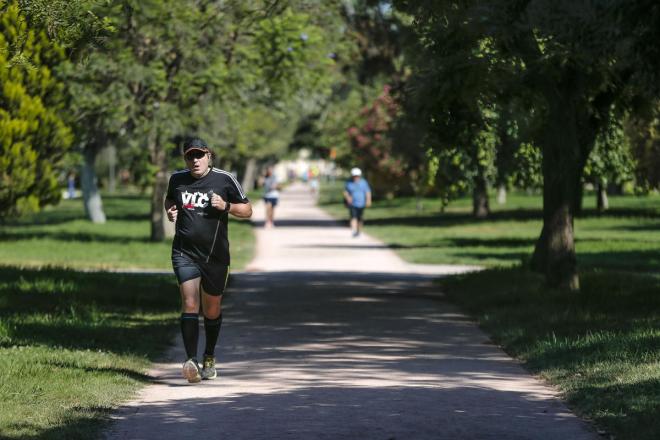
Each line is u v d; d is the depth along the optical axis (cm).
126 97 7175
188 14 6869
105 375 2358
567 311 3388
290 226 11662
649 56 2989
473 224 11050
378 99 15088
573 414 2000
